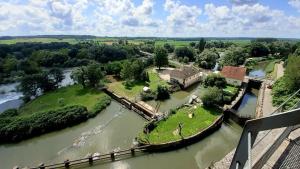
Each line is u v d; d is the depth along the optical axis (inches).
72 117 1469.0
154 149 1139.3
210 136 1279.5
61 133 1364.4
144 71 2464.3
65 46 5526.6
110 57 4028.1
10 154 1157.7
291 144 410.9
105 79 2453.2
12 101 2015.3
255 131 188.7
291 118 169.6
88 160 1057.5
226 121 1471.5
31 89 2017.7
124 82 2375.7
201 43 4832.7
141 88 2175.2
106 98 1894.7
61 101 1765.5
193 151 1144.8
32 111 1635.1
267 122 179.6
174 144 1158.3
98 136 1315.2
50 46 5255.9
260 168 338.3
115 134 1334.9
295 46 3914.9
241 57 3385.8
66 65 3644.2
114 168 1029.8
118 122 1505.9
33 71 2849.4
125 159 1087.6
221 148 1173.1
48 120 1392.7
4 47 4175.7
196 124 1338.6
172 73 2330.2
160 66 3078.2
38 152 1169.4
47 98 1934.1
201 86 2300.7
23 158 1119.0
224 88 2017.7
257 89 2284.7
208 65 3171.8
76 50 4301.2
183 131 1261.1
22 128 1306.6
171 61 3777.1
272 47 4431.6
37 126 1341.0
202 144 1202.0
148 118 1518.2
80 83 2207.2
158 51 2997.0
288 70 1718.8
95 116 1603.1
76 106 1565.0
